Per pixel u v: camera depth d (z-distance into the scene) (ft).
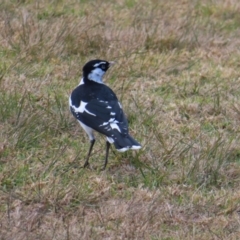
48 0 62.69
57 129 42.32
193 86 49.57
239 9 65.05
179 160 39.96
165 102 47.19
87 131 39.24
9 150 39.83
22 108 43.42
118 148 36.32
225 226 34.78
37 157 39.73
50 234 33.14
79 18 58.75
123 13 61.93
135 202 35.88
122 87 47.98
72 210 35.50
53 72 50.44
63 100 45.75
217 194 37.27
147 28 57.88
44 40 53.52
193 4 65.82
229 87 49.73
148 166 39.40
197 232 34.30
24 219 34.19
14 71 49.88
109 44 54.75
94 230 33.68
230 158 40.60
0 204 35.50
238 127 44.16
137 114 44.65
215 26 61.21
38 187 36.58
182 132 43.47
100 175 38.58
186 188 37.73
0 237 32.42
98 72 40.14
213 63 53.98
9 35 54.75
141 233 33.60
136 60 52.95
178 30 58.23
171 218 35.24
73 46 53.62
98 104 38.45
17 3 61.31
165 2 65.77
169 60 53.31
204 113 45.96
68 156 39.99
